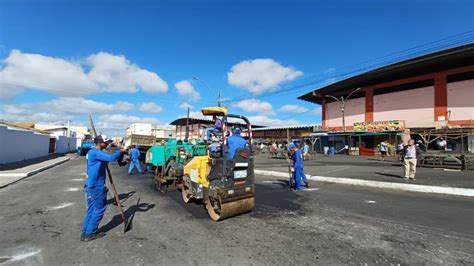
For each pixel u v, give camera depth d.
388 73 30.31
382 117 33.12
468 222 5.49
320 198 8.02
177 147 9.30
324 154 34.34
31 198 8.09
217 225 5.41
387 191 9.09
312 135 38.41
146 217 5.99
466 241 4.46
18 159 22.19
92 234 4.63
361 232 4.95
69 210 6.63
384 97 33.06
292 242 4.48
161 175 9.64
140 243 4.45
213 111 7.94
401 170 14.30
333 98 40.19
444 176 11.63
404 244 4.36
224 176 5.70
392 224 5.39
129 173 14.19
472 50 23.66
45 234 4.92
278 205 7.11
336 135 35.75
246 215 6.14
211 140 7.84
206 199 6.08
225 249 4.19
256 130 53.88
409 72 29.84
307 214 6.21
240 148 5.94
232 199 5.73
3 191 9.37
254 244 4.39
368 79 33.03
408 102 30.56
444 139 20.47
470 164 15.76
